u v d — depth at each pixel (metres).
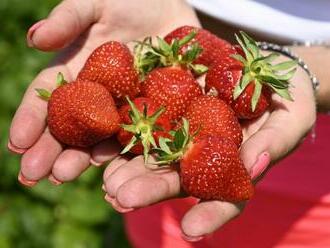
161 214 0.35
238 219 0.33
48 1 0.52
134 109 0.26
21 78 0.49
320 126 0.33
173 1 0.32
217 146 0.24
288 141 0.26
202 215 0.24
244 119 0.28
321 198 0.32
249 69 0.27
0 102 0.48
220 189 0.24
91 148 0.27
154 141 0.26
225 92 0.27
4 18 0.51
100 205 0.46
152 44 0.30
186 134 0.25
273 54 0.27
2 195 0.47
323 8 0.32
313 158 0.33
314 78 0.29
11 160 0.46
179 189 0.25
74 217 0.46
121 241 0.45
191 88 0.27
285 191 0.32
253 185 0.26
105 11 0.30
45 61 0.49
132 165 0.26
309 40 0.32
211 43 0.29
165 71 0.28
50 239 0.45
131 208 0.24
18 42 0.51
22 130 0.27
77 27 0.29
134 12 0.31
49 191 0.47
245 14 0.32
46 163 0.26
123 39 0.31
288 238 0.33
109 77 0.28
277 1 0.32
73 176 0.27
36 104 0.27
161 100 0.27
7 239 0.44
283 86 0.27
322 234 0.33
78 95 0.26
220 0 0.32
